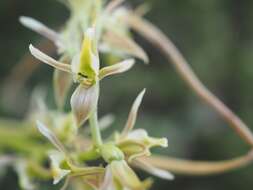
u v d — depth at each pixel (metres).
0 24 0.38
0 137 0.24
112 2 0.18
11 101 0.35
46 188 0.31
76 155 0.15
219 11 0.40
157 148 0.36
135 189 0.13
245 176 0.38
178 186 0.38
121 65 0.13
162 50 0.22
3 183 0.35
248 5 0.40
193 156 0.38
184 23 0.40
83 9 0.17
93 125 0.14
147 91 0.39
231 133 0.38
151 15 0.40
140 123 0.37
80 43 0.17
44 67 0.37
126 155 0.14
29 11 0.39
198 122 0.39
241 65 0.40
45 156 0.23
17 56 0.38
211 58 0.40
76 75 0.13
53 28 0.38
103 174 0.14
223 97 0.40
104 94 0.38
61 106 0.18
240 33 0.40
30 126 0.24
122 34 0.19
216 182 0.38
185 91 0.39
